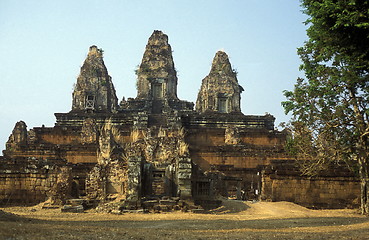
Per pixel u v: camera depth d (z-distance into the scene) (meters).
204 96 94.75
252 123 88.50
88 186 42.44
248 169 69.81
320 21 35.75
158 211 37.72
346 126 41.44
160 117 87.94
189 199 39.75
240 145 75.62
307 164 46.19
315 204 48.69
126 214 35.78
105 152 47.78
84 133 78.94
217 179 55.12
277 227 28.59
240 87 96.12
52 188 45.34
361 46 35.16
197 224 29.38
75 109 92.81
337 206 48.47
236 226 28.61
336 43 36.28
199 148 75.25
